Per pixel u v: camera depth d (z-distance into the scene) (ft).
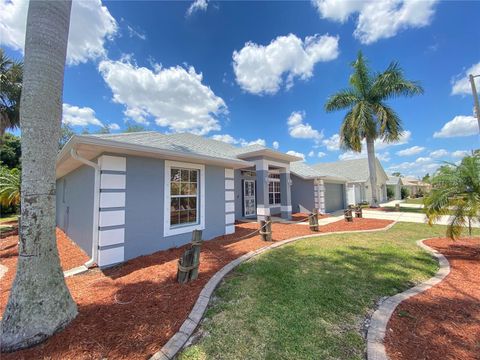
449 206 17.92
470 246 20.53
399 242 22.76
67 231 31.01
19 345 7.59
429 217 19.30
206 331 8.79
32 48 8.50
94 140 14.97
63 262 19.27
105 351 7.50
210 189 25.85
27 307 8.00
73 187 27.84
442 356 7.25
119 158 18.13
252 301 10.96
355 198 79.56
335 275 14.14
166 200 21.36
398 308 10.14
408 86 53.16
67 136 94.17
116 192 17.76
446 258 17.26
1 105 37.76
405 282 13.23
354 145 57.82
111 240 17.30
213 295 11.58
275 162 40.42
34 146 8.41
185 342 8.15
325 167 98.63
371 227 32.78
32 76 8.42
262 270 14.82
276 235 26.40
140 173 19.48
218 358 7.40
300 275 14.08
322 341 8.18
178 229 22.21
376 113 55.72
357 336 8.48
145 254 19.45
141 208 19.39
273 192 49.42
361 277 13.85
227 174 28.12
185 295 11.30
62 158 21.17
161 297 11.18
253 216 44.52
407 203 81.41
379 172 98.12
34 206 8.42
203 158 22.13
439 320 9.21
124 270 16.17
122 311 9.89
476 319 9.22
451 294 11.44
